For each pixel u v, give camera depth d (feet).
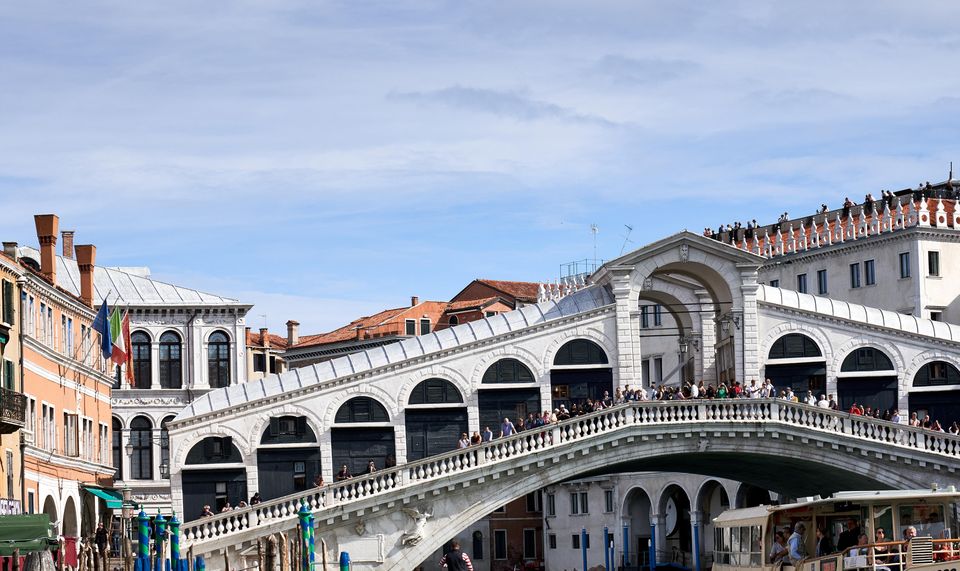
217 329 242.37
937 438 182.50
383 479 172.86
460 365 188.55
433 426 187.32
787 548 137.18
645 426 177.78
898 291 227.61
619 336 189.88
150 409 238.89
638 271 190.80
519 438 175.52
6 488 151.84
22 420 154.92
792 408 180.75
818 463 182.70
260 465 184.14
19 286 160.25
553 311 191.62
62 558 145.18
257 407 184.85
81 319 191.72
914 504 131.75
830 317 194.39
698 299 203.10
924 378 195.83
